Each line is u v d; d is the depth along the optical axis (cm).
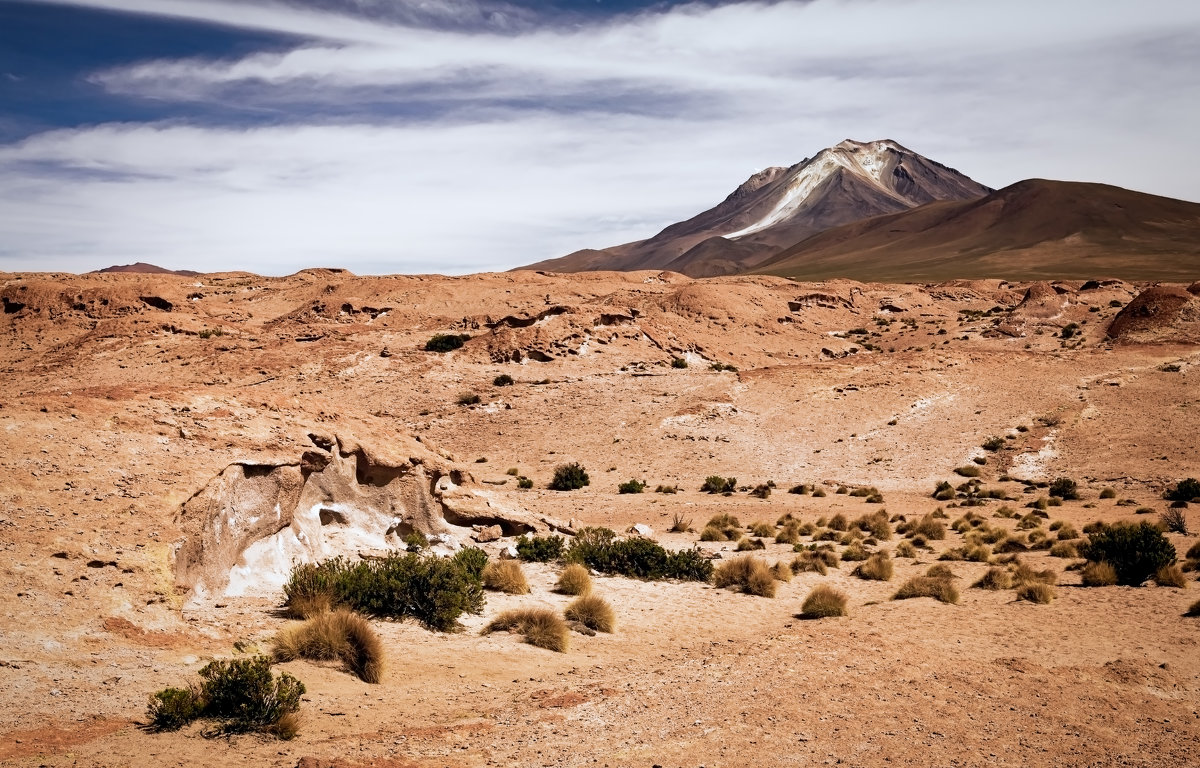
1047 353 6694
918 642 1554
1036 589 2045
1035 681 1302
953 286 13112
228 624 1385
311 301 10188
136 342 7694
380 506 2269
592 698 1146
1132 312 7556
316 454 1994
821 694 1176
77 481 1491
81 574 1288
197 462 1667
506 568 2058
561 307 7819
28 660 1064
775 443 5309
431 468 2461
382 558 1939
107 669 1095
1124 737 1083
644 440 5391
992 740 1044
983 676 1316
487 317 8556
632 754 948
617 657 1530
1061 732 1088
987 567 2662
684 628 1823
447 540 2389
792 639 1482
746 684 1211
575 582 2094
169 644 1222
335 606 1563
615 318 7894
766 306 10244
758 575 2245
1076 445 4981
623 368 7075
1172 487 4231
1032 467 4791
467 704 1131
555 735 1000
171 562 1412
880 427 5444
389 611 1614
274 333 8388
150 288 8988
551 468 5038
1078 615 1862
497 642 1541
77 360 7388
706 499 4334
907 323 10650
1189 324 7094
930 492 4528
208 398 1984
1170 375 5834
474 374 6888
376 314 9700
